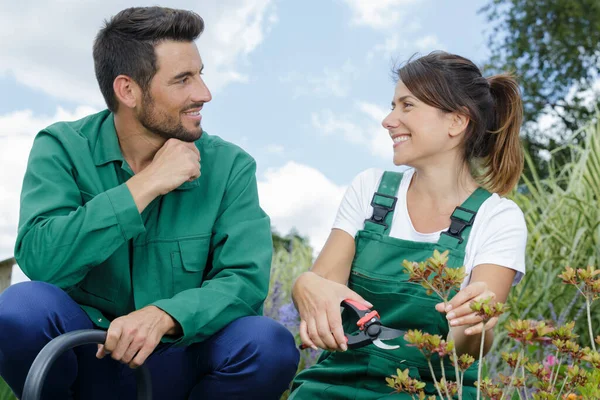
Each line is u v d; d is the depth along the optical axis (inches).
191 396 69.4
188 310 64.1
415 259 69.3
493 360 118.5
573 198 151.8
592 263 144.2
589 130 169.2
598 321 137.3
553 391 58.1
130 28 68.9
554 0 559.8
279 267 159.3
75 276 65.4
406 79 72.2
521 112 76.4
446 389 54.1
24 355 62.8
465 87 72.2
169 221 71.1
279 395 68.5
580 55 555.8
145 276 70.0
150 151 72.0
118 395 69.1
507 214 71.0
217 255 72.1
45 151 70.8
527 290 143.8
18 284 64.2
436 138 71.5
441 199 72.7
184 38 70.0
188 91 69.6
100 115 74.5
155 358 69.1
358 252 72.6
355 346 61.4
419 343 52.7
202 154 74.4
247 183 74.8
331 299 63.2
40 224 66.0
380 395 66.5
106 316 71.5
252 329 66.7
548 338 54.9
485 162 76.5
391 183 75.1
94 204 64.9
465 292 56.1
